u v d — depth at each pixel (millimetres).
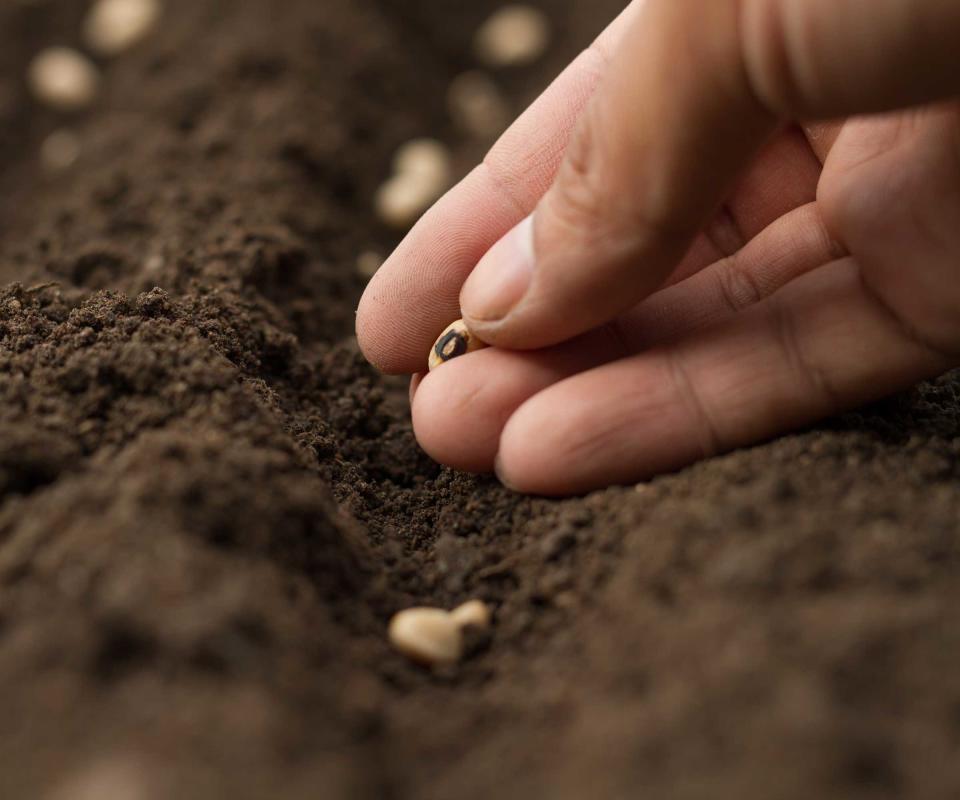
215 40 510
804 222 323
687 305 322
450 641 295
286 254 385
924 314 301
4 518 289
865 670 269
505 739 278
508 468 309
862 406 312
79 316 319
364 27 568
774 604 277
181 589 276
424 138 540
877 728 265
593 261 296
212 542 286
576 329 308
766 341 306
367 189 469
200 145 436
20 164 534
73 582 278
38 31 598
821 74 274
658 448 305
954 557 283
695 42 277
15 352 314
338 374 363
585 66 333
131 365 307
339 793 265
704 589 281
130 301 325
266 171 418
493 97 609
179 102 470
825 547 282
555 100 332
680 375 305
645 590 285
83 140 501
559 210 297
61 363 310
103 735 266
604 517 302
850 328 304
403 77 565
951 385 326
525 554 305
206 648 272
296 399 344
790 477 294
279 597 283
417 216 456
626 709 273
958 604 275
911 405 316
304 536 296
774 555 280
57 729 267
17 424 300
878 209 303
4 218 488
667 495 300
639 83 282
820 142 325
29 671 271
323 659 282
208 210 399
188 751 265
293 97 470
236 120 453
